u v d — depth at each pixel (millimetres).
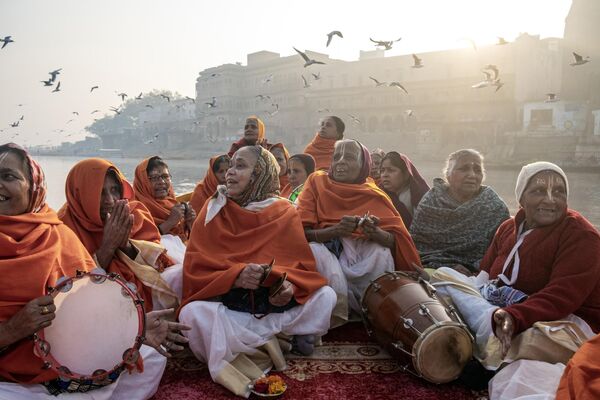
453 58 59312
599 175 38781
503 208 4641
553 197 3193
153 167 5363
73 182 3539
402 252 4121
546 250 3221
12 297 2418
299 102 73312
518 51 53375
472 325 3283
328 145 8227
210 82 84688
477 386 3072
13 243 2510
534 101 51156
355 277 4117
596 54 47188
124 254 3408
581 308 3146
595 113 43531
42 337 2379
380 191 4438
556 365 2693
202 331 3166
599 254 3062
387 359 3518
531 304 2967
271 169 3785
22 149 2715
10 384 2387
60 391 2434
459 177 4621
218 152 76188
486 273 3838
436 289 3590
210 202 3693
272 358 3307
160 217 5289
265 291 3418
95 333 2449
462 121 55344
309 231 4211
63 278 2590
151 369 2865
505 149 49688
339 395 2988
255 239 3617
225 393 3006
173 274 3748
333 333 4020
